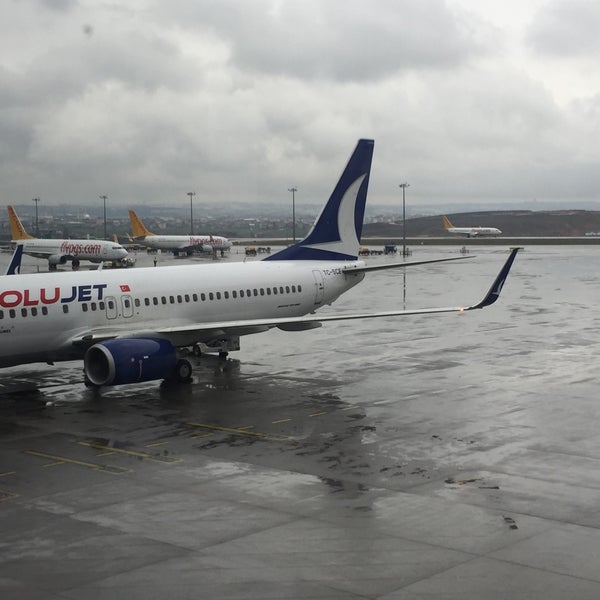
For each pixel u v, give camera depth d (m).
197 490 21.25
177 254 167.88
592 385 35.00
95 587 15.47
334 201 45.47
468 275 104.69
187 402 32.12
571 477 22.23
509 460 23.92
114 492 21.12
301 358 42.59
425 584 15.48
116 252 133.12
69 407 31.41
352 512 19.50
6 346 32.88
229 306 40.00
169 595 15.12
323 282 44.34
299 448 25.36
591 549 17.12
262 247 199.50
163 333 35.09
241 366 40.22
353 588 15.36
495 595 15.00
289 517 19.17
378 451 24.97
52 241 136.88
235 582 15.65
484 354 43.38
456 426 28.06
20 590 15.36
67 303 34.38
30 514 19.50
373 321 58.16
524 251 177.12
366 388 34.72
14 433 27.44
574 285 86.50
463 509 19.67
